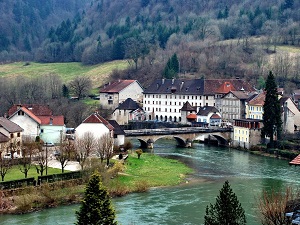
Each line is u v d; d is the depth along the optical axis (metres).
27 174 113.69
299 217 50.69
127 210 96.81
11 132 135.62
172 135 188.50
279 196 69.19
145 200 105.06
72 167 124.00
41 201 97.38
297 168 146.88
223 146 197.38
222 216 58.16
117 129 166.62
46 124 162.12
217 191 114.75
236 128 193.38
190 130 192.62
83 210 64.38
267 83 177.00
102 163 119.56
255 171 141.50
